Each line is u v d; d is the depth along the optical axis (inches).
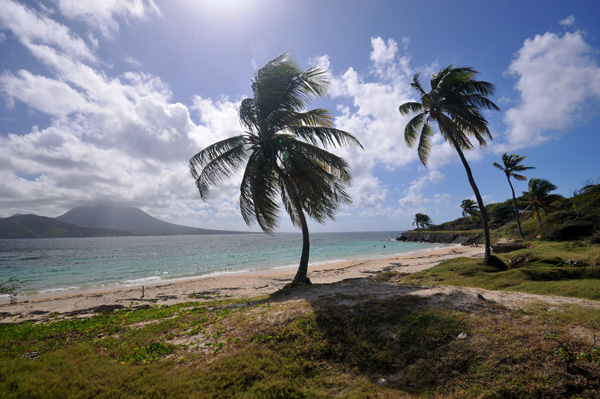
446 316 224.4
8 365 205.8
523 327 195.2
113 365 209.0
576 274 396.2
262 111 506.3
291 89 520.7
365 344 204.5
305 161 503.8
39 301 561.9
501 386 147.6
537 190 1210.0
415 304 258.8
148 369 199.6
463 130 585.3
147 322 340.8
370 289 355.9
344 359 196.1
